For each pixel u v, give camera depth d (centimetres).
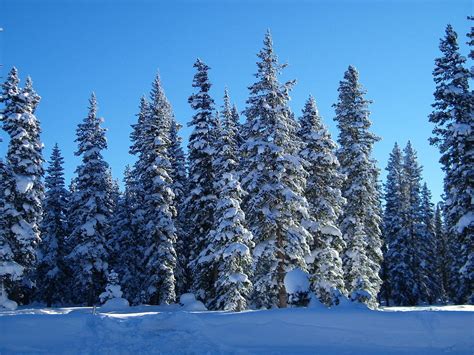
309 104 3328
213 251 2912
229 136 3359
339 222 3397
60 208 4669
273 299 2898
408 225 4984
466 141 2625
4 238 3153
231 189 2789
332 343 1150
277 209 2606
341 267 3008
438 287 5091
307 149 3172
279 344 1155
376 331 1172
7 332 1197
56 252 4534
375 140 3381
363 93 3434
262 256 2570
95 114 4091
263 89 2728
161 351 1058
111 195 4797
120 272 4338
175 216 3991
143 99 4697
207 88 3447
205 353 1041
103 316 1320
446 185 2703
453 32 2772
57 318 1281
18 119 3338
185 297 3086
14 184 3278
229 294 2705
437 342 1112
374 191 3334
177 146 4422
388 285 4997
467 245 2680
